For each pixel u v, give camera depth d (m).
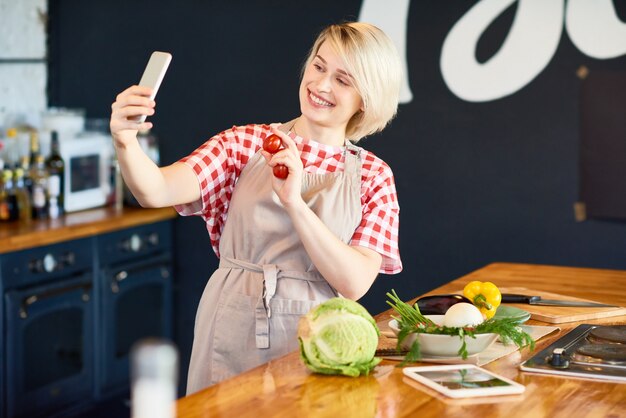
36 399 3.87
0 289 3.70
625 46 3.88
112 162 4.57
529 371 1.85
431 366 1.85
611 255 3.97
